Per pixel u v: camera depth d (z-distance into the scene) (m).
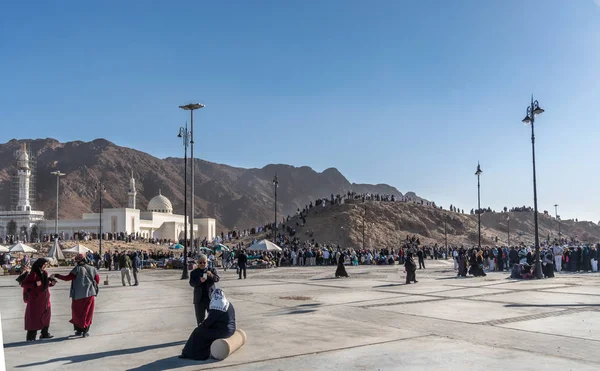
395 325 13.16
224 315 9.93
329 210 103.56
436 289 23.08
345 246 87.81
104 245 77.81
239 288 24.64
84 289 12.15
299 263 55.16
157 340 11.54
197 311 11.96
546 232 132.75
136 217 118.12
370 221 98.38
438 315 14.87
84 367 9.00
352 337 11.53
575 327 12.73
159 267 49.66
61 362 9.40
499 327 12.77
